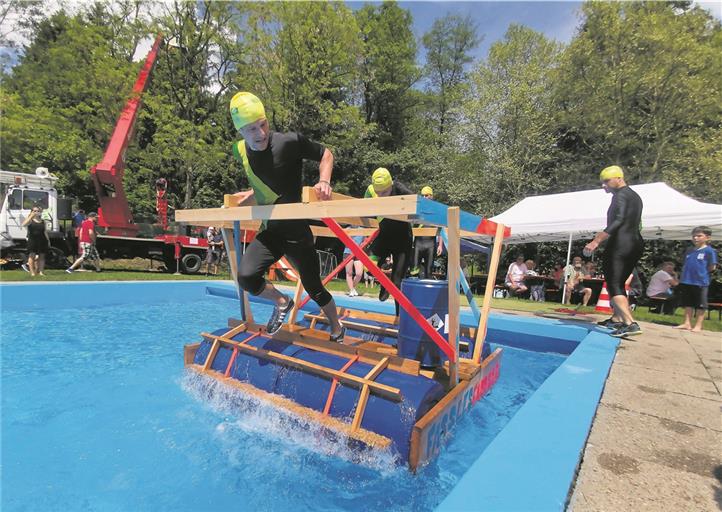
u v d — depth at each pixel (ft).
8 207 36.01
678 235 34.78
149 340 16.81
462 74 101.81
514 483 4.61
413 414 7.11
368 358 8.68
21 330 17.75
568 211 33.83
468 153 67.00
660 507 4.39
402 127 95.20
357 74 70.64
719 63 47.26
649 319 22.20
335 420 7.70
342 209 6.87
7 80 58.29
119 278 30.96
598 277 39.70
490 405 10.62
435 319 9.06
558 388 8.40
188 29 53.47
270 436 8.32
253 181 8.61
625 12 51.70
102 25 50.26
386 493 6.54
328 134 67.51
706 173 46.34
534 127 57.21
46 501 6.03
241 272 8.69
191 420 9.03
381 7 87.86
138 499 6.15
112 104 47.42
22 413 9.31
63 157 51.90
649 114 51.24
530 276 38.83
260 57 57.36
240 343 10.43
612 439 6.12
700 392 8.46
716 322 23.59
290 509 6.04
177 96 59.16
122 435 8.27
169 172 66.95
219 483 6.66
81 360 13.69
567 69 55.88
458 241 7.43
